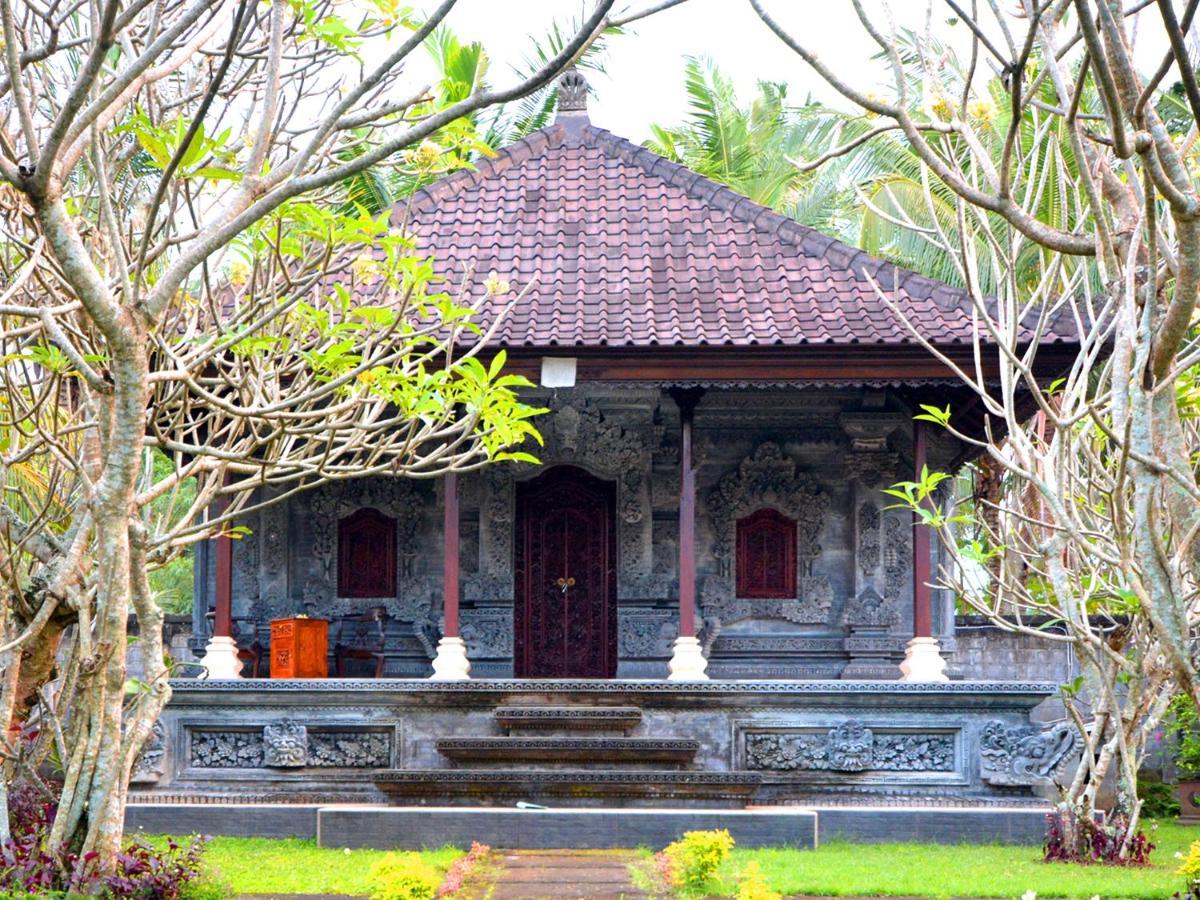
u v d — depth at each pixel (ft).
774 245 55.16
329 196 32.45
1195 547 21.43
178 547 31.04
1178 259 17.98
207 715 46.65
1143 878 34.09
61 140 20.36
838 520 56.54
